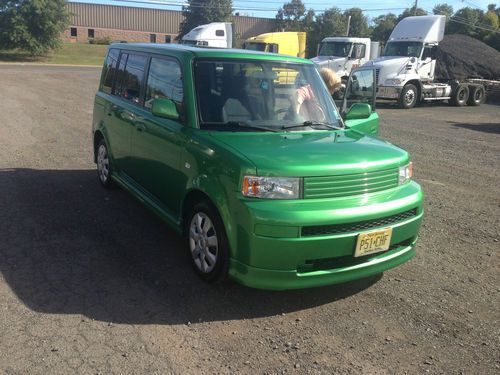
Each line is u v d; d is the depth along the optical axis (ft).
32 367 9.84
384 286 14.07
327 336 11.46
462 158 33.47
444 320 12.36
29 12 140.15
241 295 13.14
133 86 18.85
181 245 16.21
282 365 10.29
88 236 16.69
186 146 13.96
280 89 15.69
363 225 12.16
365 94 24.89
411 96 69.15
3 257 14.79
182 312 12.19
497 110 72.84
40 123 39.83
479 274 15.16
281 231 11.34
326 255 11.75
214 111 14.38
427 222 19.85
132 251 15.62
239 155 12.07
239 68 15.52
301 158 12.07
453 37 83.05
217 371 10.00
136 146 17.67
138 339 10.97
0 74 84.12
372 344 11.21
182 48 16.43
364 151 13.10
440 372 10.31
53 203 19.97
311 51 211.41
